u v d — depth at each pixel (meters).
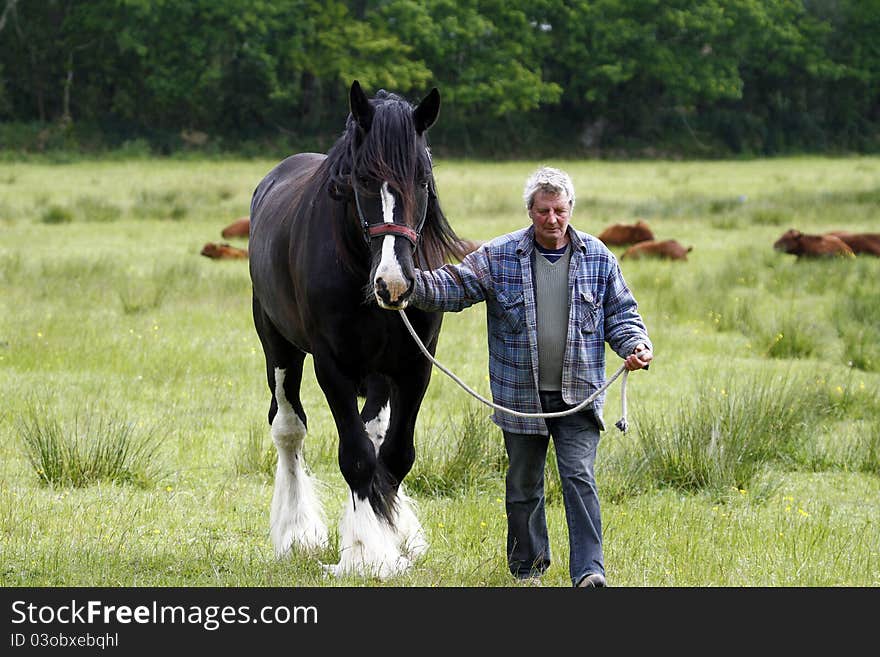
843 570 7.49
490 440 10.23
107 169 61.56
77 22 77.12
